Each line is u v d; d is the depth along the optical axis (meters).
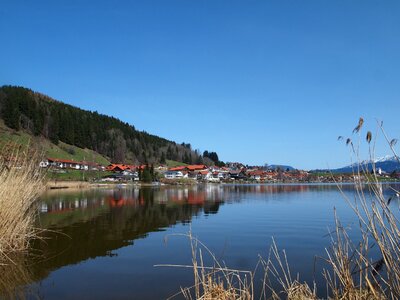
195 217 20.98
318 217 20.42
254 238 13.81
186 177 151.75
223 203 32.72
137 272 9.10
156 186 100.62
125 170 134.50
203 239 13.61
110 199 37.78
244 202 34.12
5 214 10.53
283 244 12.59
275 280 8.32
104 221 18.84
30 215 12.66
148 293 7.61
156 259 10.43
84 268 9.45
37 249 11.55
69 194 47.81
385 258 4.13
